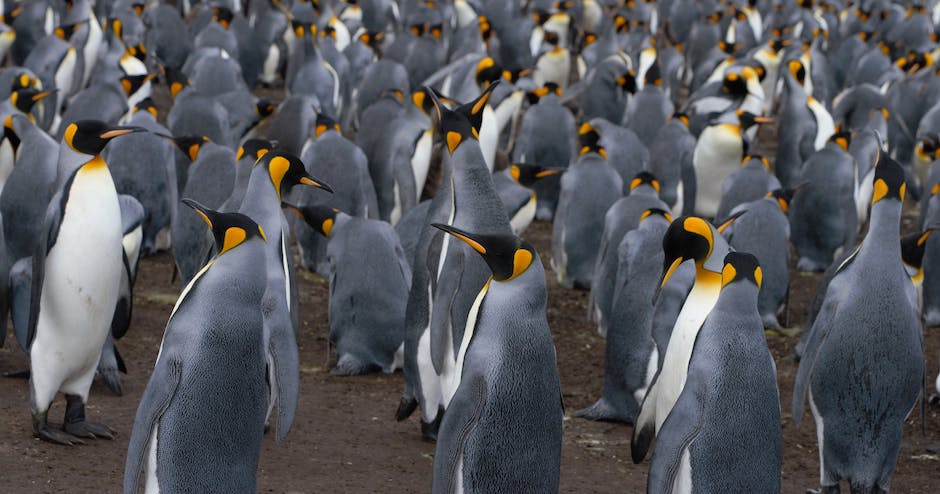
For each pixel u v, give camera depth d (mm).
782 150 17609
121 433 7652
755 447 5547
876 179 6551
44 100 17047
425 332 7770
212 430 5309
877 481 6730
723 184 13117
